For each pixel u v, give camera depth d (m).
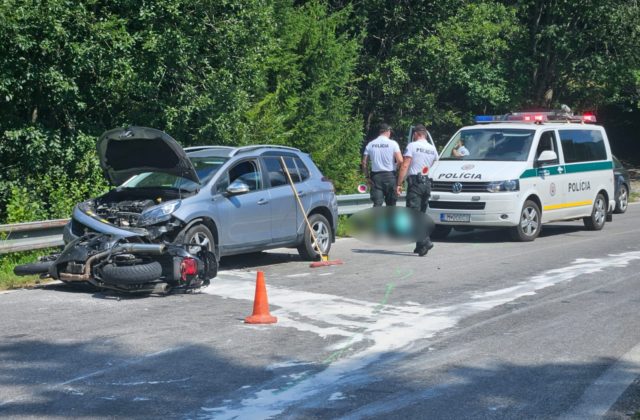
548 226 20.05
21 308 9.64
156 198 11.64
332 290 10.92
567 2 31.89
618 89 33.69
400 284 11.43
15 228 12.30
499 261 13.75
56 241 13.00
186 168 11.33
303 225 13.49
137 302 10.02
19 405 6.13
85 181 16.69
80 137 17.25
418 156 14.46
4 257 12.59
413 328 8.72
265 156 13.10
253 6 18.78
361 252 14.99
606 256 14.27
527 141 17.03
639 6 32.12
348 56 25.78
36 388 6.55
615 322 9.11
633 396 6.50
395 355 7.64
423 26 29.39
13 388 6.55
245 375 6.95
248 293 10.66
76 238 10.79
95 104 18.16
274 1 22.45
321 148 24.02
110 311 9.48
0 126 16.70
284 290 10.90
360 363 7.36
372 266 13.18
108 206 11.32
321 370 7.12
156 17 17.73
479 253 14.82
